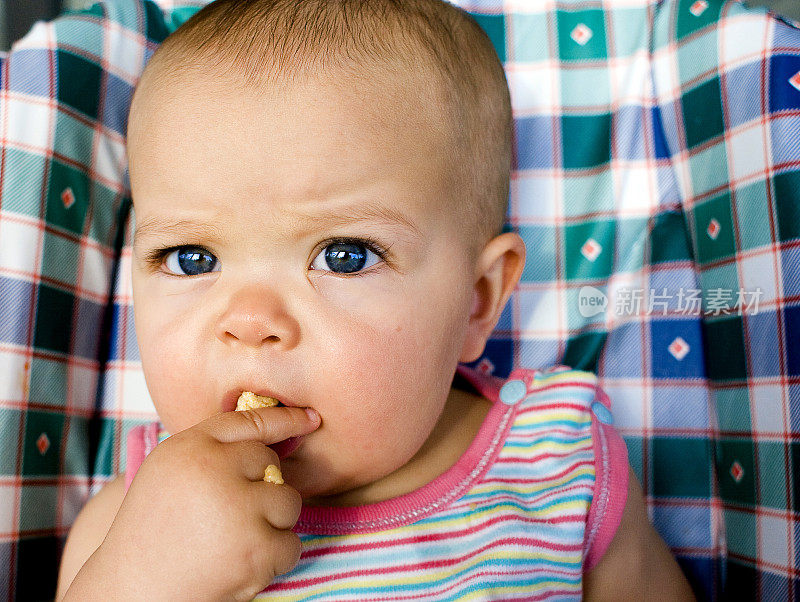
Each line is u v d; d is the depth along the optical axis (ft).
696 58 3.47
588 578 3.02
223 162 2.27
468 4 3.91
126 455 3.36
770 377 3.00
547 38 3.89
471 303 2.80
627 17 3.87
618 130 3.83
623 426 3.62
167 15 3.79
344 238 2.34
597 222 3.81
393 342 2.39
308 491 2.50
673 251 3.70
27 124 3.08
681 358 3.61
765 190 3.05
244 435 2.24
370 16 2.58
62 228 3.21
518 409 3.15
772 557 2.94
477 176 2.77
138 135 2.48
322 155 2.28
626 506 3.09
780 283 2.97
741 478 3.19
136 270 2.55
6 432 2.91
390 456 2.51
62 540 3.16
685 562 3.42
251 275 2.34
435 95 2.57
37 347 3.07
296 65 2.37
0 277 2.97
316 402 2.33
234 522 2.16
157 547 2.14
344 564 2.66
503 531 2.78
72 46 3.26
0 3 4.24
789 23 3.14
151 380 2.46
